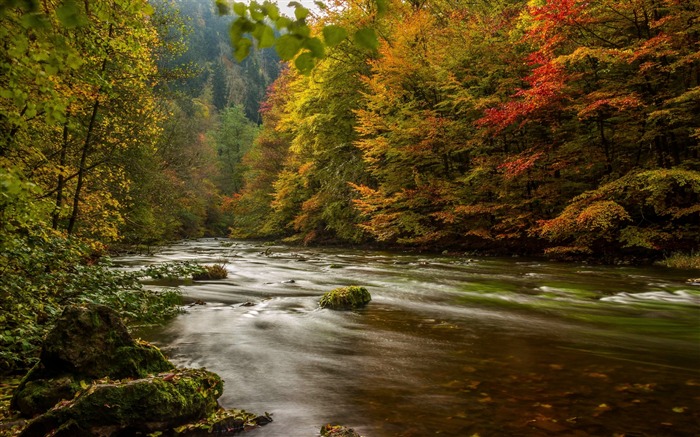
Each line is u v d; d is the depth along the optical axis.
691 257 13.05
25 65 3.17
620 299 9.09
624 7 14.14
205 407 3.77
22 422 3.52
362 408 3.94
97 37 6.49
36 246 6.03
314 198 29.95
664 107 14.49
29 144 6.01
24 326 5.18
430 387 4.43
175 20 12.09
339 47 24.41
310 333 6.66
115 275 7.29
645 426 3.48
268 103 47.44
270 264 17.23
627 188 15.14
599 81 15.20
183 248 27.97
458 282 11.82
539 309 8.41
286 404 4.07
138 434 3.41
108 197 10.49
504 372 4.85
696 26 13.16
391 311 8.28
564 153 16.69
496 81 19.66
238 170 60.41
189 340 6.27
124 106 11.02
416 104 21.28
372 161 22.16
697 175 12.65
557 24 14.56
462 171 22.00
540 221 15.83
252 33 1.32
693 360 5.22
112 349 4.29
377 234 24.62
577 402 3.97
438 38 23.17
